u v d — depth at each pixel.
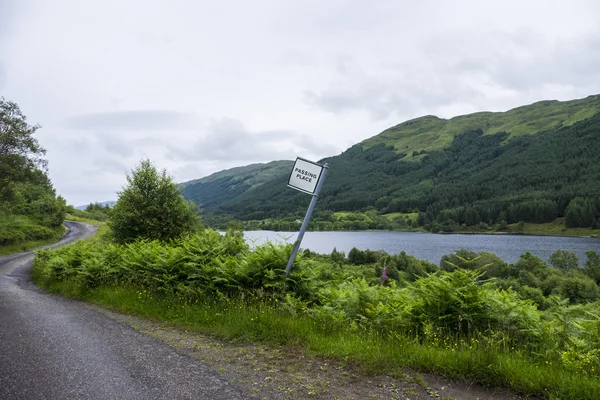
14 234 46.78
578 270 67.38
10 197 45.84
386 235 187.50
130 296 9.85
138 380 4.42
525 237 159.12
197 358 5.22
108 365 4.96
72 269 15.02
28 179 44.50
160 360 5.14
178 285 9.04
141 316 8.34
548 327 5.50
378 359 4.84
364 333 6.10
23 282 18.80
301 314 7.13
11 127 42.28
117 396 3.99
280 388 4.18
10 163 42.38
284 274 8.18
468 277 6.17
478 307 5.79
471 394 4.05
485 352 4.69
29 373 4.70
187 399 3.90
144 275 10.57
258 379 4.44
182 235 19.98
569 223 172.38
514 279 52.00
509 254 101.50
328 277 9.09
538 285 51.00
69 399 3.94
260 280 8.31
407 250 112.62
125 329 7.08
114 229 20.64
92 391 4.13
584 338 5.29
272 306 7.40
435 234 193.50
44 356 5.39
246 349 5.61
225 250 10.29
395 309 6.52
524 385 4.09
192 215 21.53
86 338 6.40
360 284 7.55
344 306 7.27
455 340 5.49
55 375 4.61
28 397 4.00
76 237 60.91
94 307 9.84
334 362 4.98
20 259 33.91
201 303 8.12
